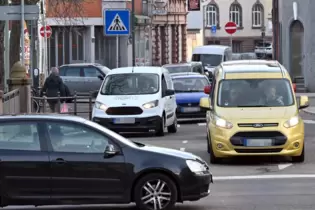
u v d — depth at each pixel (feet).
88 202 88.48
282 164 132.57
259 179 116.88
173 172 88.89
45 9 315.78
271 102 136.98
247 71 142.41
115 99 177.78
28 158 88.02
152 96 178.81
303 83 319.47
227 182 114.52
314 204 95.40
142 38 463.42
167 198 89.35
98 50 414.21
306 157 140.56
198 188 90.12
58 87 212.64
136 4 453.17
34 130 89.25
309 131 187.42
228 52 383.04
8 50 243.60
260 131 129.39
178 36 539.29
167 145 161.17
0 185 87.81
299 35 324.60
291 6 323.78
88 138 89.20
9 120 89.56
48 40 381.19
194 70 296.10
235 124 130.21
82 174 88.12
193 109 218.38
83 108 244.22
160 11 429.79
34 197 88.07
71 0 238.68
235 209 92.99
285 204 95.66
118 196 88.69
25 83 186.09
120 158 88.74
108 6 410.72
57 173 88.07
